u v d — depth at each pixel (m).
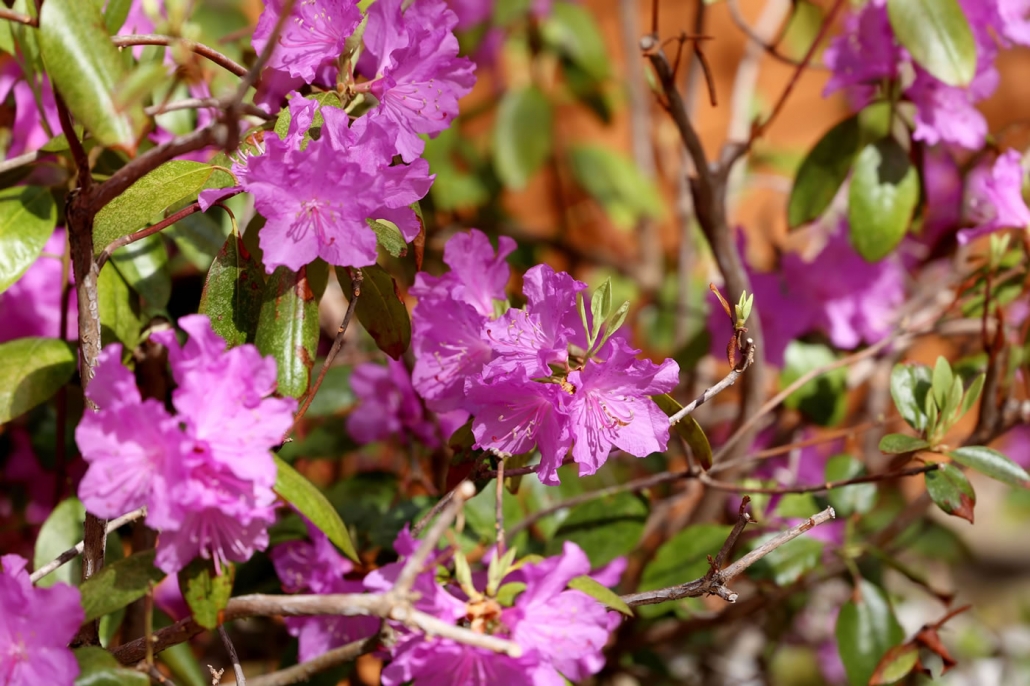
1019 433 1.35
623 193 1.42
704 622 0.91
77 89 0.66
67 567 0.76
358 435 0.86
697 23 0.87
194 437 0.65
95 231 0.71
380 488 0.86
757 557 0.70
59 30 0.66
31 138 0.83
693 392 1.08
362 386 0.86
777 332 0.92
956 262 0.96
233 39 0.86
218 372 0.66
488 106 1.43
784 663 1.28
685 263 1.28
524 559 0.69
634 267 1.47
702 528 0.85
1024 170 0.83
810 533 0.91
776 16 1.35
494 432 0.70
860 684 0.83
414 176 0.70
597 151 1.45
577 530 0.82
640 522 0.82
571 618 0.68
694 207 0.84
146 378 0.78
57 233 0.85
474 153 1.43
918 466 0.79
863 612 0.84
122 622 0.79
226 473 0.66
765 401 0.92
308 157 0.68
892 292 0.94
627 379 0.69
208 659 0.94
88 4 0.66
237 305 0.72
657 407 0.70
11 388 0.76
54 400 0.86
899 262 1.07
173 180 0.71
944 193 1.10
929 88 0.86
